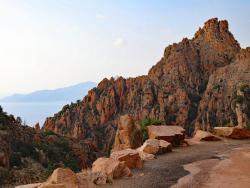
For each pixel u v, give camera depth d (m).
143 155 27.73
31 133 139.12
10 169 95.00
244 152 29.80
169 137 34.06
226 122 194.50
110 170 19.89
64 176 17.45
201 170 22.31
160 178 20.09
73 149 145.75
